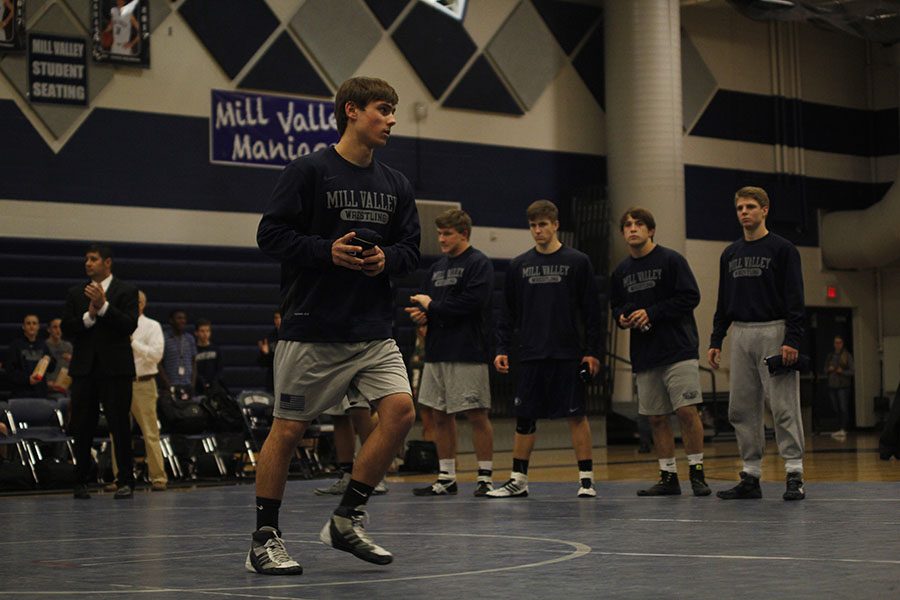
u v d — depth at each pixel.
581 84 22.03
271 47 18.88
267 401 13.77
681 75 23.09
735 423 8.23
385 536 5.84
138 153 17.69
